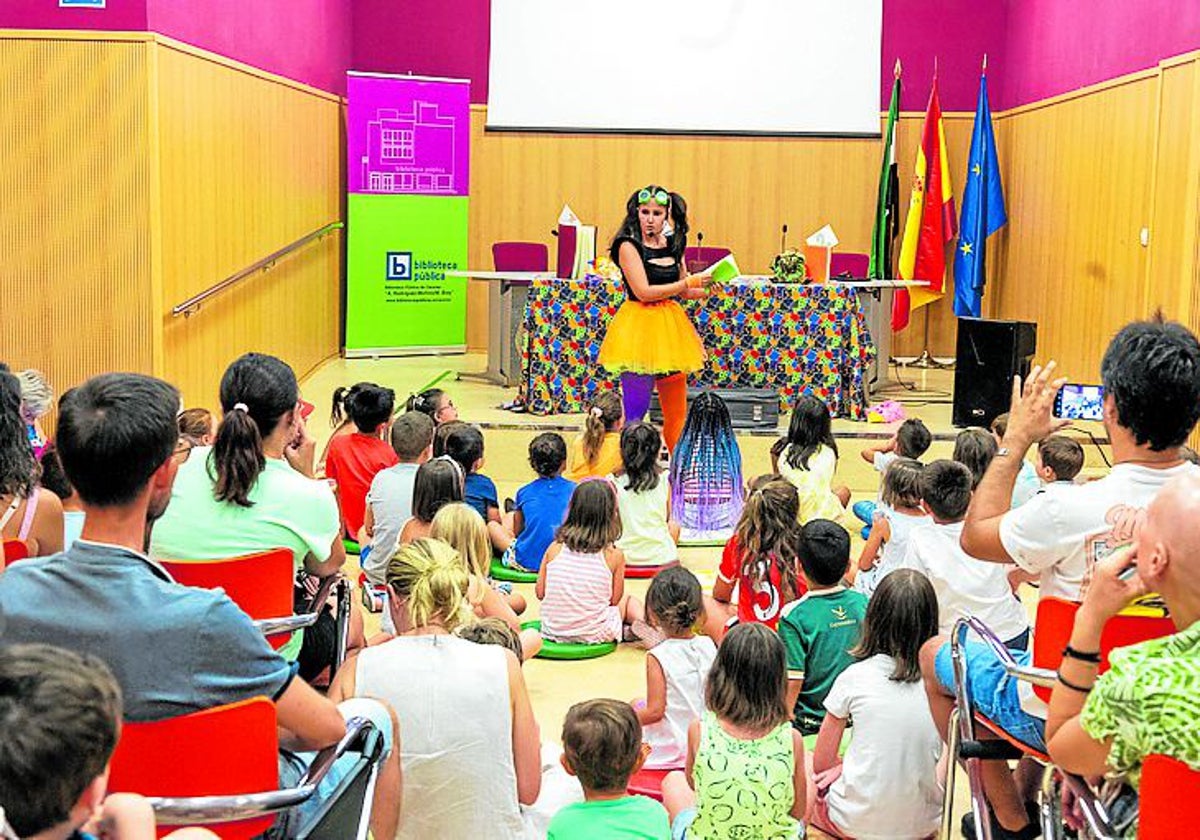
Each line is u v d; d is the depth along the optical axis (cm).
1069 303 1064
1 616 206
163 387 224
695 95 1238
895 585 361
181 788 210
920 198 1172
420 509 513
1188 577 194
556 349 934
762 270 1255
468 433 630
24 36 743
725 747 322
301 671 358
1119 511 227
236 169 908
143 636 208
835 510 661
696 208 1249
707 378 953
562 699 493
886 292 1062
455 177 1209
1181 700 192
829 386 950
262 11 973
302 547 327
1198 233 833
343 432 668
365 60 1269
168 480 227
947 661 315
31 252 757
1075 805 243
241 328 933
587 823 299
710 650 418
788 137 1240
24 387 415
